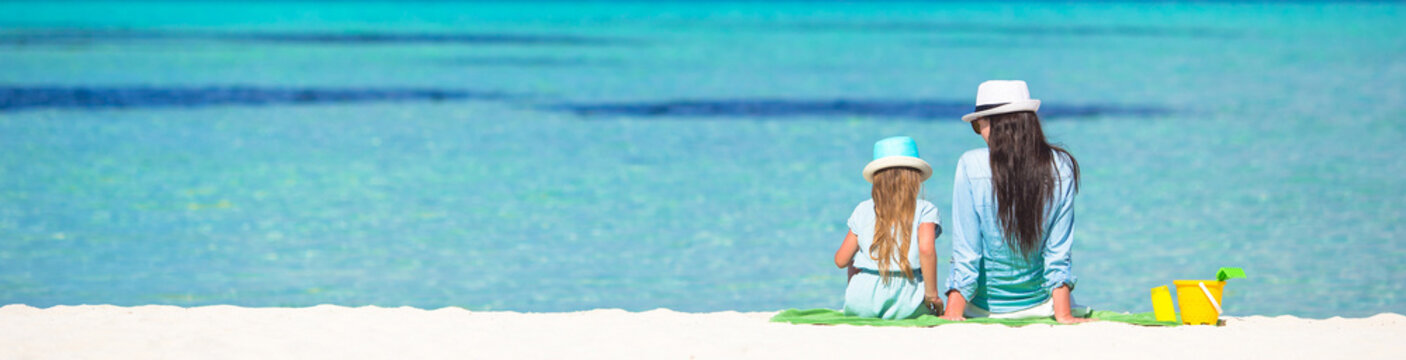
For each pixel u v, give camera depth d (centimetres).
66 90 2977
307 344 542
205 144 2069
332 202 1512
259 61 4172
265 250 1208
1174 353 537
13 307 659
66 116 2444
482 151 2048
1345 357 532
